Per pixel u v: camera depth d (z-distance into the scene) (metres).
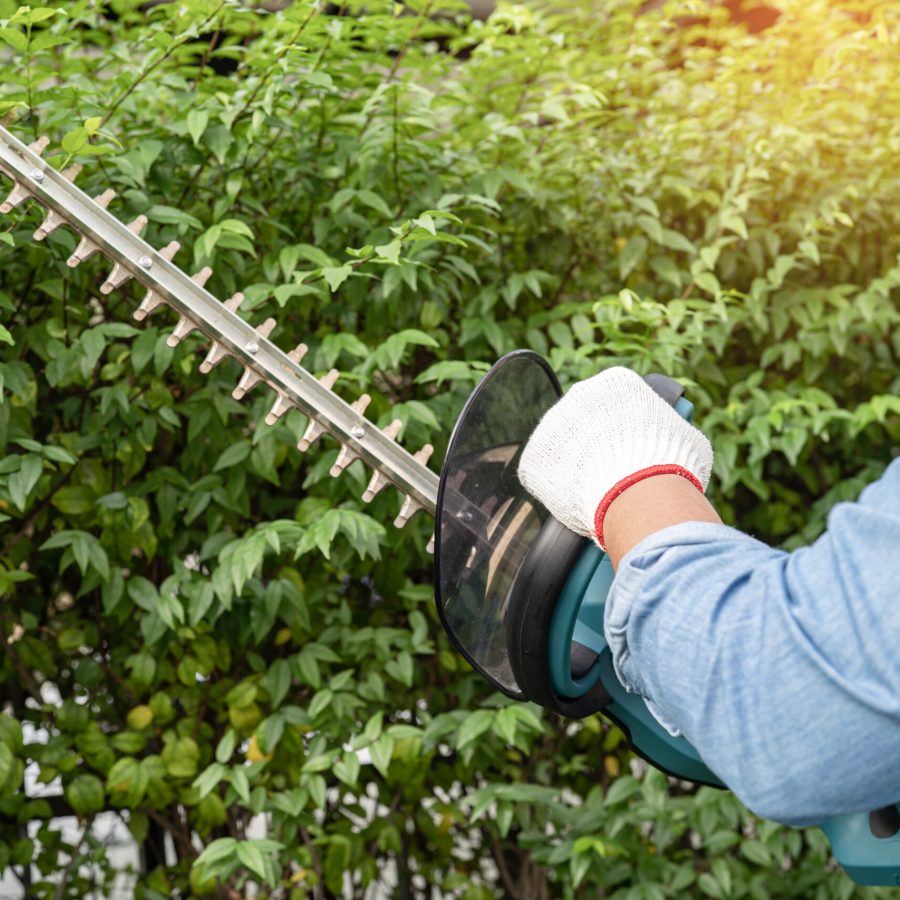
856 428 2.10
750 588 0.62
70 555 1.77
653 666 0.66
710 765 0.64
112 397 1.75
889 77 2.33
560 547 0.81
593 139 2.18
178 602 1.80
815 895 2.18
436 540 0.87
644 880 2.06
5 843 1.99
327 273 1.60
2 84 1.83
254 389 1.90
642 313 1.93
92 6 1.85
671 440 0.77
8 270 1.76
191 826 2.08
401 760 1.98
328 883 2.02
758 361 2.40
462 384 1.92
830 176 2.32
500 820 1.93
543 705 0.89
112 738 1.91
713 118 2.32
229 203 1.77
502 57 2.01
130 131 1.86
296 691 2.08
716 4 2.54
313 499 1.86
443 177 2.00
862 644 0.56
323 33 1.86
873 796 0.59
